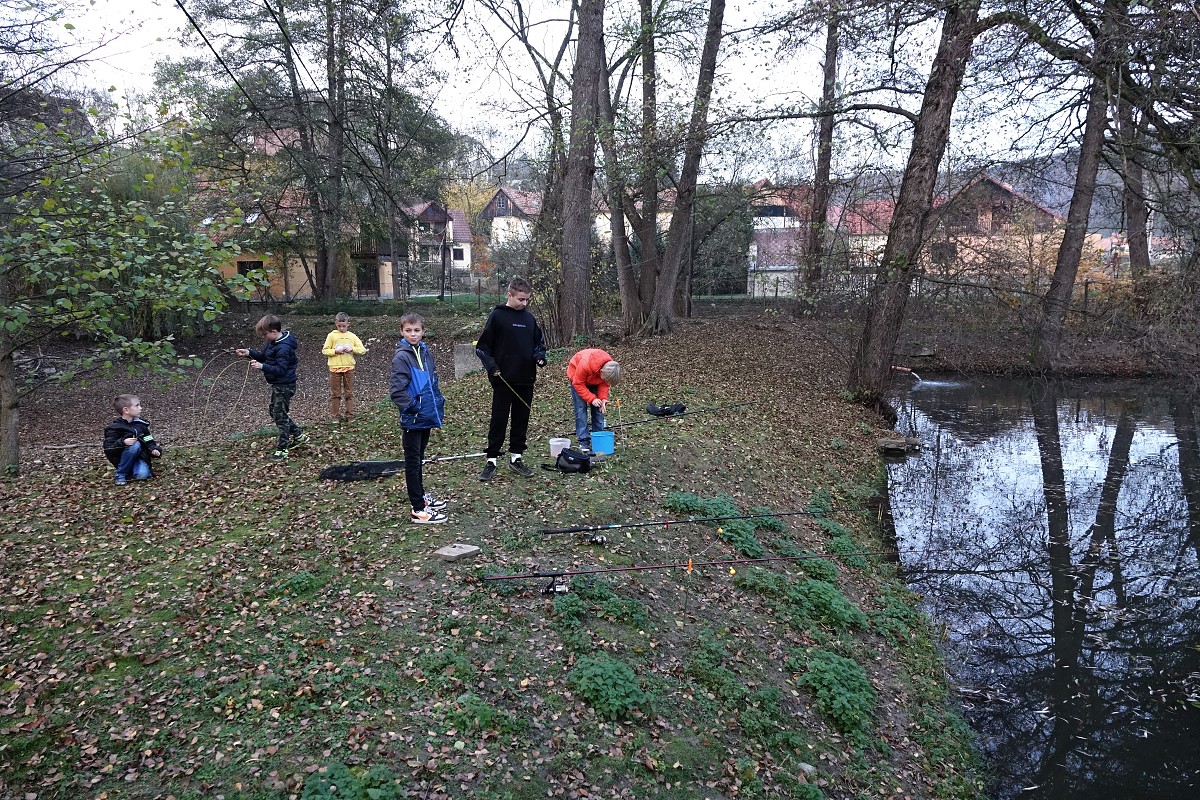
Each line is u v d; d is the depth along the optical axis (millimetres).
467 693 3781
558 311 16875
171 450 8578
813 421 12312
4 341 8727
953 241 14688
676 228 19703
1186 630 6547
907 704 5168
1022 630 6543
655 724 3996
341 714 3533
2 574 4902
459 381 13594
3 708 3465
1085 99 12445
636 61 17875
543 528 5820
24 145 7352
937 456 12000
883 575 7316
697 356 16969
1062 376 18938
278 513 6074
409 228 31953
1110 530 8891
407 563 5035
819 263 16453
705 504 7016
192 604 4488
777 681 4836
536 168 18312
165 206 7359
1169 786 4586
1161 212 11242
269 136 25797
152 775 3096
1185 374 11891
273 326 7965
